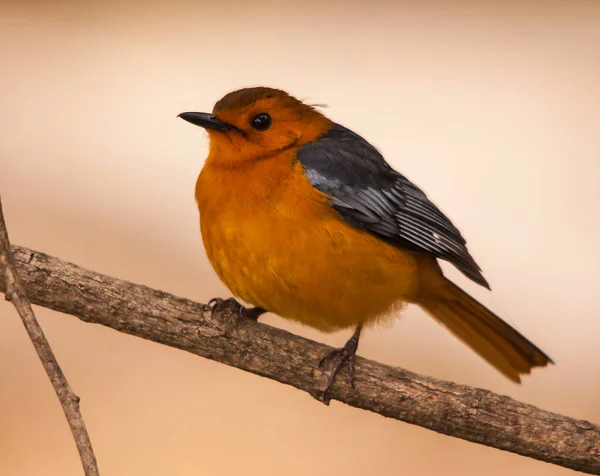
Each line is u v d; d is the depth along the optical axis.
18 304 8.05
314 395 10.45
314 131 11.52
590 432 10.03
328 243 10.48
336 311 10.80
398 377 10.35
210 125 11.01
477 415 10.11
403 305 11.53
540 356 12.08
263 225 10.42
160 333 10.34
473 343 12.40
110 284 10.26
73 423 7.66
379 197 11.28
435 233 11.71
